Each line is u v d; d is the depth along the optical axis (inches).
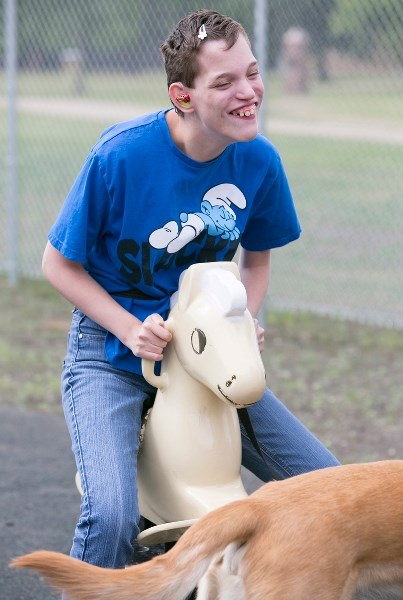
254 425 269.4
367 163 1047.6
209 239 261.7
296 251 819.4
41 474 462.9
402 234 856.3
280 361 616.4
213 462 244.7
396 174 1019.9
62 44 882.8
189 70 244.7
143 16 853.8
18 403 560.7
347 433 501.0
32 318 724.0
